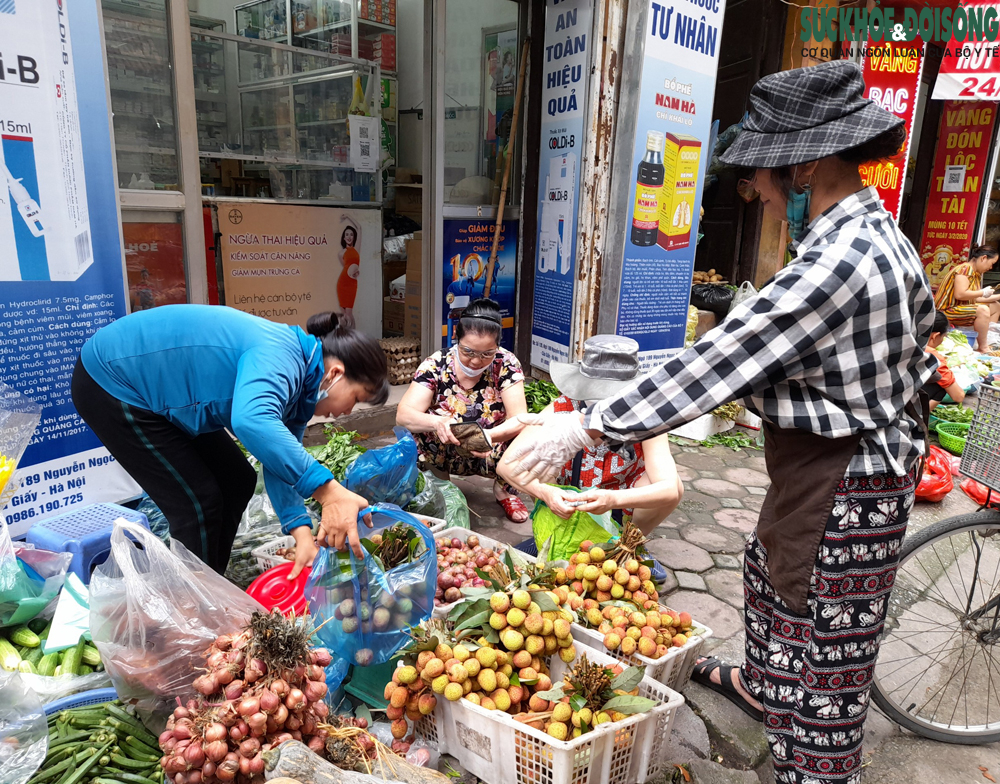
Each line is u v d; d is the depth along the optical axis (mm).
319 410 2217
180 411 2084
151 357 2018
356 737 1667
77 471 2773
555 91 5254
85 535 2396
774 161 1532
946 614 3008
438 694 1867
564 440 1697
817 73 1503
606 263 5238
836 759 1722
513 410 3492
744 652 2678
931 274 10414
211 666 1612
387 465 2891
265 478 2033
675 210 5430
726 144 7367
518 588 1974
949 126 9922
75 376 2129
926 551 2604
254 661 1565
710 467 4980
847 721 1705
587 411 1682
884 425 1525
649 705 1726
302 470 1811
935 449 4633
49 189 2533
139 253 3385
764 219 7324
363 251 5824
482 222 5598
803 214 1618
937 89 7477
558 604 2053
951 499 4508
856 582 1614
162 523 2811
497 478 3680
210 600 1850
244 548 2846
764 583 2092
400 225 7160
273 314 5352
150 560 1801
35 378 2588
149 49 3254
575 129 5113
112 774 1685
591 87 4922
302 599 2227
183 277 3592
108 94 2713
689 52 5090
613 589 2176
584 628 2107
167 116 3379
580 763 1710
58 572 2244
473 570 2385
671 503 2514
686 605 3051
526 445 1771
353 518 1835
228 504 2424
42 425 2639
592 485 2691
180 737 1519
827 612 1634
